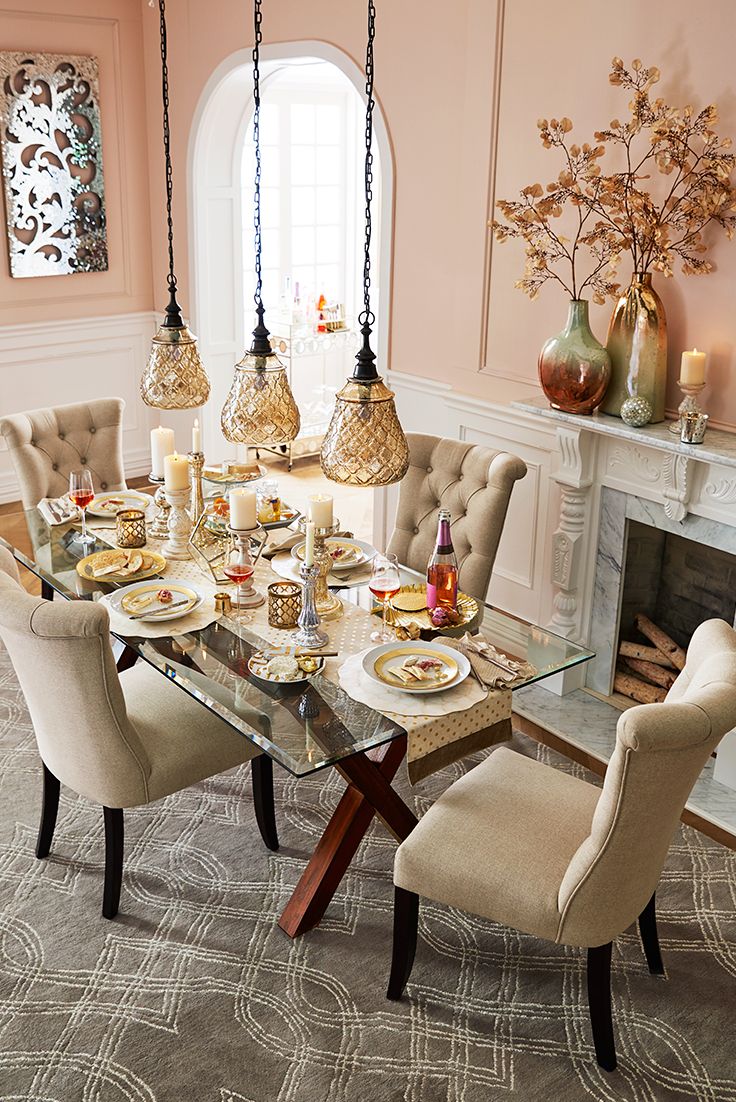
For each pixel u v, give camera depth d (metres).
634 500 3.58
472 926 2.77
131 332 6.06
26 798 3.27
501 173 3.87
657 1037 2.43
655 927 2.56
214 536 3.27
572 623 3.91
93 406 4.11
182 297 5.91
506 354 4.05
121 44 5.57
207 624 2.79
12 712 3.76
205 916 2.78
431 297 4.34
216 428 6.16
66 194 5.55
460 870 2.30
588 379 3.42
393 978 2.49
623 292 3.39
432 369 4.43
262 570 3.14
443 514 2.77
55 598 4.28
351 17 4.35
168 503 3.44
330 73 6.23
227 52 5.07
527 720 3.75
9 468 5.79
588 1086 2.30
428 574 2.83
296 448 6.60
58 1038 2.39
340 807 2.76
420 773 2.37
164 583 2.99
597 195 3.35
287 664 2.55
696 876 2.97
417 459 3.50
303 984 2.56
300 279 6.89
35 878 2.92
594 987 2.30
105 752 2.56
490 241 3.97
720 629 2.35
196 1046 2.38
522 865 2.29
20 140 5.30
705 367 3.30
